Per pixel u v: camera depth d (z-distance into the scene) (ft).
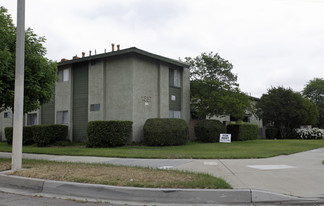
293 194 20.22
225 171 28.53
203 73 78.69
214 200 19.60
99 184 21.99
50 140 64.13
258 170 29.17
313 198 19.56
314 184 23.02
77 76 70.03
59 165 31.35
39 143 63.82
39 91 37.86
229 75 77.92
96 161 36.40
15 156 28.94
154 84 67.00
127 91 61.72
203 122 70.95
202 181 22.12
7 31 37.42
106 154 42.37
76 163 33.27
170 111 70.64
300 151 51.13
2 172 27.89
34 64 37.68
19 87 29.63
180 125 61.57
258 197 19.69
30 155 44.75
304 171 28.76
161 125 59.16
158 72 68.13
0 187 24.93
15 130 29.22
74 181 23.24
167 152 45.52
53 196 21.58
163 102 68.13
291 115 98.84
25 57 37.09
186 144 63.10
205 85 75.00
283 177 25.59
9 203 19.56
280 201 19.54
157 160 37.01
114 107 63.31
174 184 21.39
